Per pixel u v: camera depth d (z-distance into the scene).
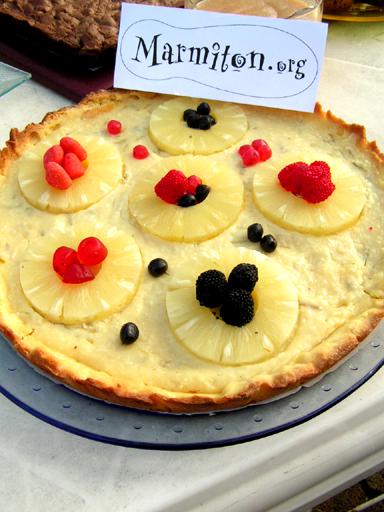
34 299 0.42
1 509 0.35
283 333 0.39
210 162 0.49
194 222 0.45
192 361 0.39
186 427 0.36
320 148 0.52
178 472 0.36
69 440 0.38
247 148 0.51
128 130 0.54
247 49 0.53
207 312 0.40
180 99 0.55
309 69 0.53
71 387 0.38
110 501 0.35
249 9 0.60
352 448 0.38
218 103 0.55
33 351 0.39
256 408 0.37
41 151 0.51
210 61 0.54
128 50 0.55
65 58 0.62
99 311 0.41
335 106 0.60
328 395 0.38
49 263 0.43
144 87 0.55
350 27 0.71
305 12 0.59
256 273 0.39
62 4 0.66
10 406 0.40
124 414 0.37
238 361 0.39
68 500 0.36
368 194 0.49
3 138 0.58
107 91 0.56
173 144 0.52
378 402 0.39
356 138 0.52
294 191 0.46
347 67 0.65
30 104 0.62
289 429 0.37
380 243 0.46
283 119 0.55
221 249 0.43
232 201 0.46
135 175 0.51
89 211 0.48
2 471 0.37
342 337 0.40
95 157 0.50
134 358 0.40
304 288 0.43
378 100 0.61
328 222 0.46
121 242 0.44
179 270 0.42
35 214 0.48
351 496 0.60
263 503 0.36
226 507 0.36
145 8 0.54
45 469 0.37
